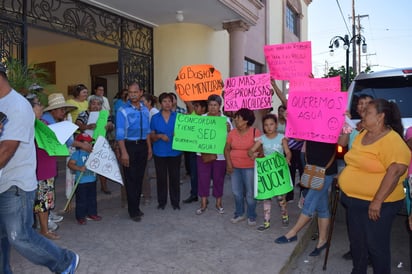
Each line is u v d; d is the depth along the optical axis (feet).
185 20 33.09
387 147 9.86
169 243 14.78
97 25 30.35
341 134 13.61
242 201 17.44
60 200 19.85
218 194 18.93
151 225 17.01
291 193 20.84
